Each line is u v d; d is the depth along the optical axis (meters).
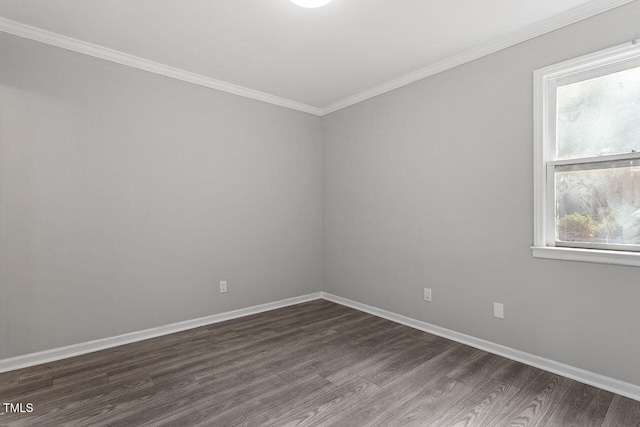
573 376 2.26
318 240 4.31
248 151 3.68
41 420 1.84
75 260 2.66
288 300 4.04
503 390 2.12
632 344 2.03
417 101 3.21
